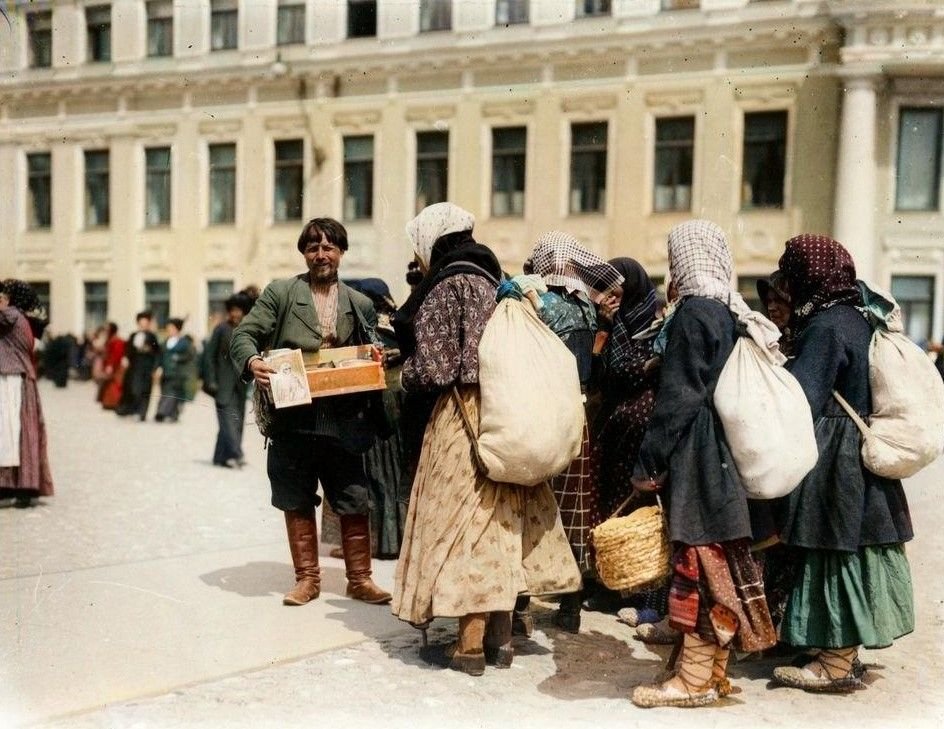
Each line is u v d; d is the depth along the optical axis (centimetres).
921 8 2122
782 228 2231
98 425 1659
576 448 415
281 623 489
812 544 394
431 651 445
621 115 2314
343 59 2494
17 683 398
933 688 412
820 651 412
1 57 2577
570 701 392
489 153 2422
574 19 2331
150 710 374
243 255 2603
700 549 377
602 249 2344
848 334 401
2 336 809
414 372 415
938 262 2197
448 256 436
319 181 2531
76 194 2688
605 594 530
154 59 2597
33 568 597
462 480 412
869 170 2184
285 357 494
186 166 2619
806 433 376
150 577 579
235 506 854
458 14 2405
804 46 2195
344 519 535
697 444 379
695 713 381
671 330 396
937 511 818
